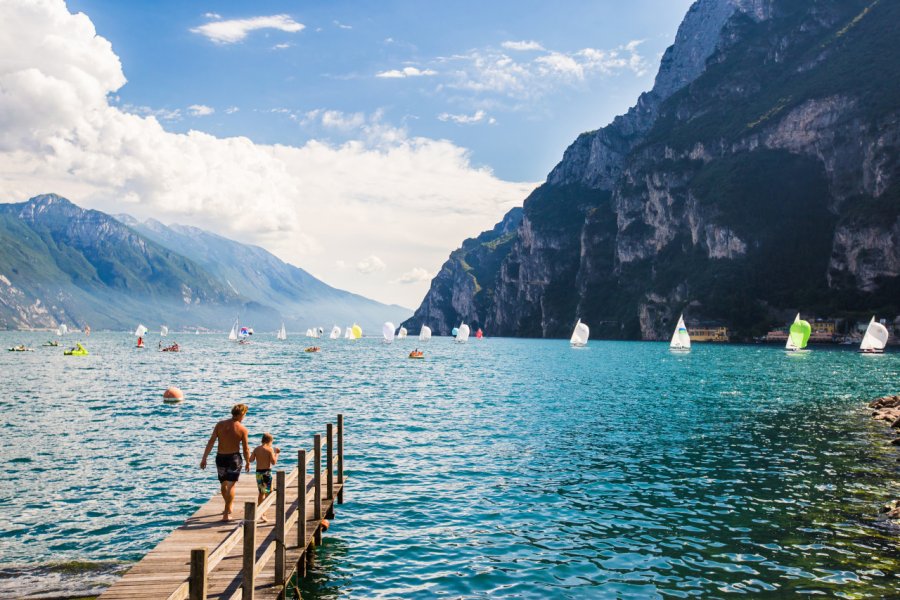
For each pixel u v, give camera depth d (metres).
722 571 15.05
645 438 32.44
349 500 21.20
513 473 24.92
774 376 75.44
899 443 30.42
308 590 14.22
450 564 15.70
